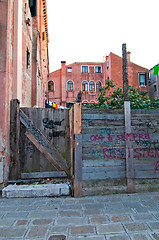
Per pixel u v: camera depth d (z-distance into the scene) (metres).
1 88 4.45
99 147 4.27
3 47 4.54
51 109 5.01
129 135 4.38
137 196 4.06
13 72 4.98
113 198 3.95
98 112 4.34
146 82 29.19
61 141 4.98
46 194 4.06
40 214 3.21
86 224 2.88
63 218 3.07
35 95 9.73
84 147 4.21
